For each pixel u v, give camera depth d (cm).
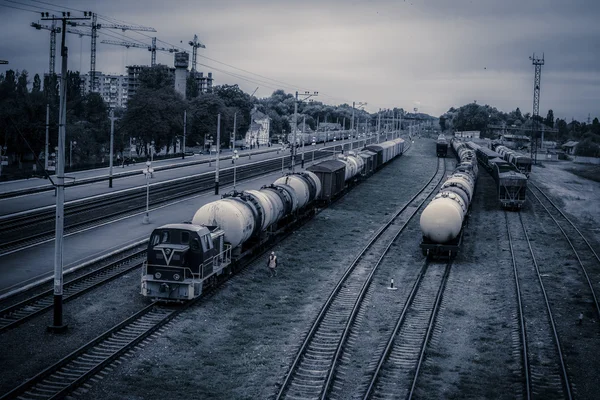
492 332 2631
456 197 4347
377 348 2367
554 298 3189
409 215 5869
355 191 7519
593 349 2459
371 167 9169
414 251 4266
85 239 4034
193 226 2814
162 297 2689
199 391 1922
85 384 1889
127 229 4422
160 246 2705
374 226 5244
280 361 2188
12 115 8362
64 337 2278
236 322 2639
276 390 1923
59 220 2327
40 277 3041
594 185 9769
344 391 1969
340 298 3056
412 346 2398
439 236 3903
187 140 12569
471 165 7262
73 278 3097
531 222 5697
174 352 2231
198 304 2795
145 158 9519
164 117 10212
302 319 2703
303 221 5159
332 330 2556
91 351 2148
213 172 8544
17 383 1866
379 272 3638
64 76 2361
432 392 1977
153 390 1905
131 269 3278
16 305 2564
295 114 7175
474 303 3073
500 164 7944
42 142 8588
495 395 1981
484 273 3703
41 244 3838
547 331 2653
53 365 1961
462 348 2425
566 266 3944
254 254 3812
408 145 17988
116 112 16225
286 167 10006
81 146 9506
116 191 6169
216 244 3033
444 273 3638
